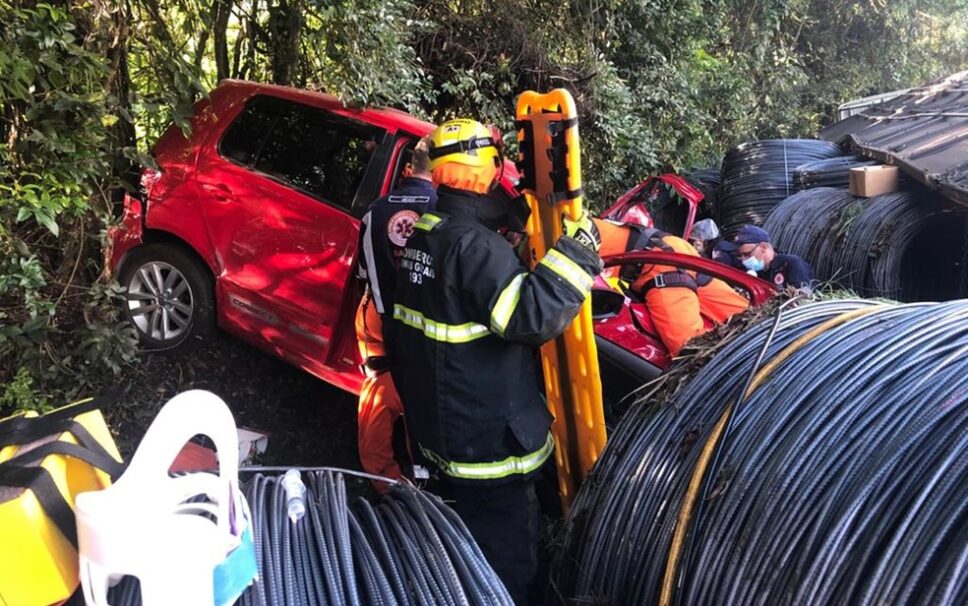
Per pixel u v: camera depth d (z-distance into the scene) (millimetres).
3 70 3225
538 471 2658
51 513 1483
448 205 2502
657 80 9523
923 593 1567
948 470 1712
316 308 4359
